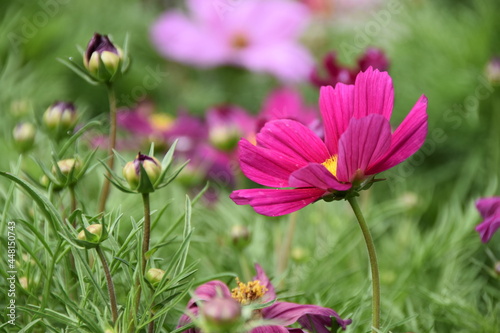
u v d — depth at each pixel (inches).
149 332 20.7
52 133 24.5
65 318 21.1
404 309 26.4
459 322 25.2
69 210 23.0
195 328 20.8
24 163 27.6
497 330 24.9
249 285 21.6
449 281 27.8
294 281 26.7
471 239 29.2
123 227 27.0
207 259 27.2
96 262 21.9
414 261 28.1
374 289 20.2
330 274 27.5
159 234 27.8
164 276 20.6
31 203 24.7
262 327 20.9
